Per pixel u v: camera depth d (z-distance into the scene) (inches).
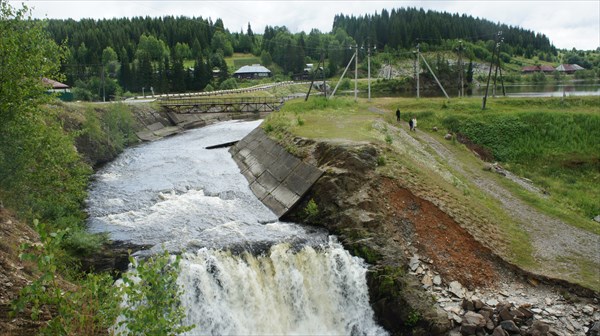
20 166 1073.5
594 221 1534.2
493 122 2345.0
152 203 1475.1
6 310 655.1
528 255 1207.6
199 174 1862.7
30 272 770.2
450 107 2630.4
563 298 1047.6
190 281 1002.1
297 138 1734.7
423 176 1456.7
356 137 1653.5
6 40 985.5
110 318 493.4
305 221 1328.7
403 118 2493.8
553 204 1611.7
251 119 3752.5
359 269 1119.6
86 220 1294.3
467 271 1130.0
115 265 1042.1
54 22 6338.6
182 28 7278.5
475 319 974.4
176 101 3533.5
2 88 991.0
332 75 6904.5
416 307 1024.2
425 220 1258.0
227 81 5467.5
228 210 1423.5
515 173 1995.6
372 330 1062.4
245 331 1032.8
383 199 1299.2
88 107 2444.6
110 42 5757.9
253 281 1069.8
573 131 2190.0
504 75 6998.0
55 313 688.4
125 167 2016.5
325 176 1390.3
